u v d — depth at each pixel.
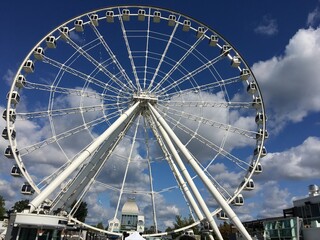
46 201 32.81
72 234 40.25
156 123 37.94
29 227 27.53
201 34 42.66
